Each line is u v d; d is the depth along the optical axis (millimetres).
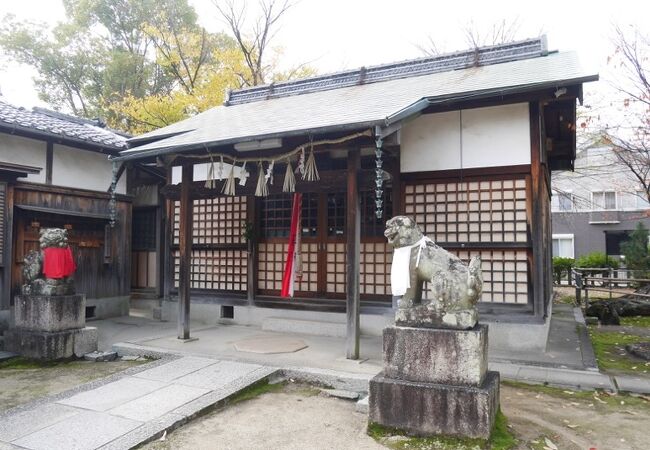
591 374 6203
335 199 9328
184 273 8250
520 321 7430
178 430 4527
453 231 7902
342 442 4258
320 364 6531
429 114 8109
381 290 8805
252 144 7316
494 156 7688
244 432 4496
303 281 9586
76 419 4605
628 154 11523
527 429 4547
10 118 9133
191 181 8312
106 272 11289
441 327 4379
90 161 11078
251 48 19438
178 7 23266
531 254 7414
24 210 9391
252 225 9953
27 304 7652
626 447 4168
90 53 24531
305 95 11023
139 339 8516
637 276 16453
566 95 7457
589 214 25891
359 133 6398
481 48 9625
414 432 4270
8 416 4699
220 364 6523
